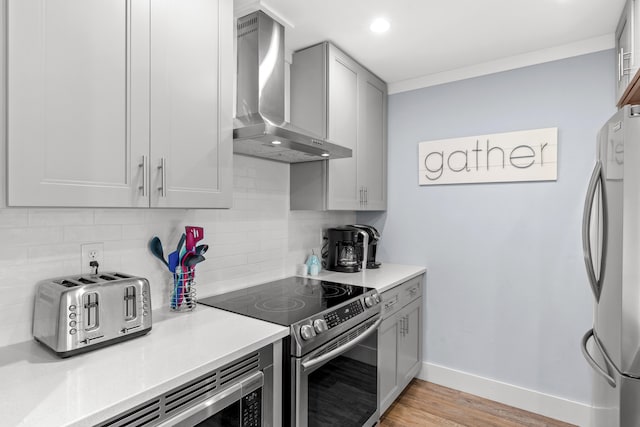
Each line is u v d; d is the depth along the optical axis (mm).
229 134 1564
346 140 2408
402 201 2945
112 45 1141
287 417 1438
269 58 1925
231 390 1186
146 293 1324
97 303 1190
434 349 2785
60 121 1018
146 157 1233
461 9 1888
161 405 983
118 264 1516
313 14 1937
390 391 2270
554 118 2326
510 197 2482
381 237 3061
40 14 974
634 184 1276
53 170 1005
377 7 1883
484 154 2561
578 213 2258
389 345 2258
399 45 2301
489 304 2564
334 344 1640
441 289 2760
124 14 1175
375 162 2793
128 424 909
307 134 1909
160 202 1282
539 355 2383
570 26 2057
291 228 2494
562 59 2297
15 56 926
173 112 1326
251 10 1897
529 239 2420
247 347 1235
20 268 1235
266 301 1812
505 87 2494
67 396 892
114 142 1148
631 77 1689
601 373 1449
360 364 1882
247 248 2148
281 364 1417
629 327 1293
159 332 1365
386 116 2973
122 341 1253
